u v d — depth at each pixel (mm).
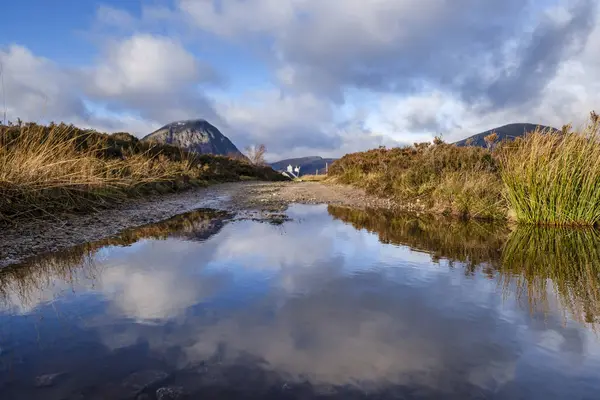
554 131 6938
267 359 1951
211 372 1818
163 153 20094
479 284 3287
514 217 7148
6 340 2178
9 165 6508
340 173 21734
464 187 8477
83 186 8102
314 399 1611
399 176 11906
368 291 3066
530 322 2471
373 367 1883
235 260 4098
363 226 6672
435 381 1763
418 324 2420
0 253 4344
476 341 2186
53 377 1774
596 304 2812
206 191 15398
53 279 3398
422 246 4961
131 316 2531
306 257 4266
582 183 6410
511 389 1706
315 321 2451
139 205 9336
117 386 1699
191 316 2533
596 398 1640
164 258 4180
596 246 4980
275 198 12188
